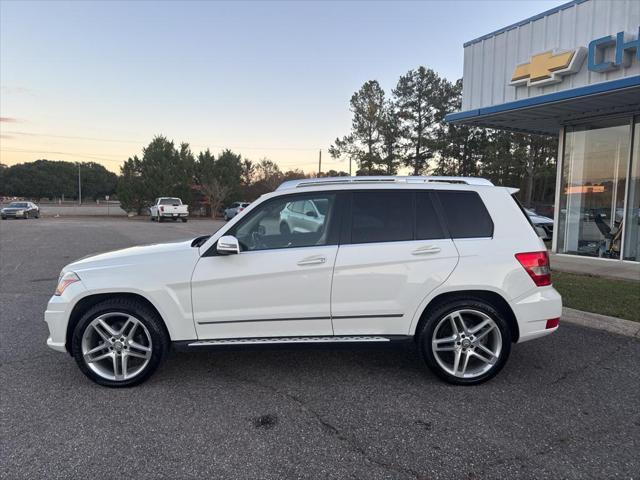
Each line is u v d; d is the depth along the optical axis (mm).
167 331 4113
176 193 48031
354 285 4043
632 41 8555
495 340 4133
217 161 50719
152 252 4234
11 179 101812
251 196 57969
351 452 3076
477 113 11672
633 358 4828
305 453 3066
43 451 3072
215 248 4098
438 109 42906
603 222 11664
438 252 4082
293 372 4449
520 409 3688
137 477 2801
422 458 3008
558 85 10148
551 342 5336
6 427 3391
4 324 6074
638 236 10883
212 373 4426
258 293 4035
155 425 3432
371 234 4156
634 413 3627
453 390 4043
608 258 11445
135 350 4121
